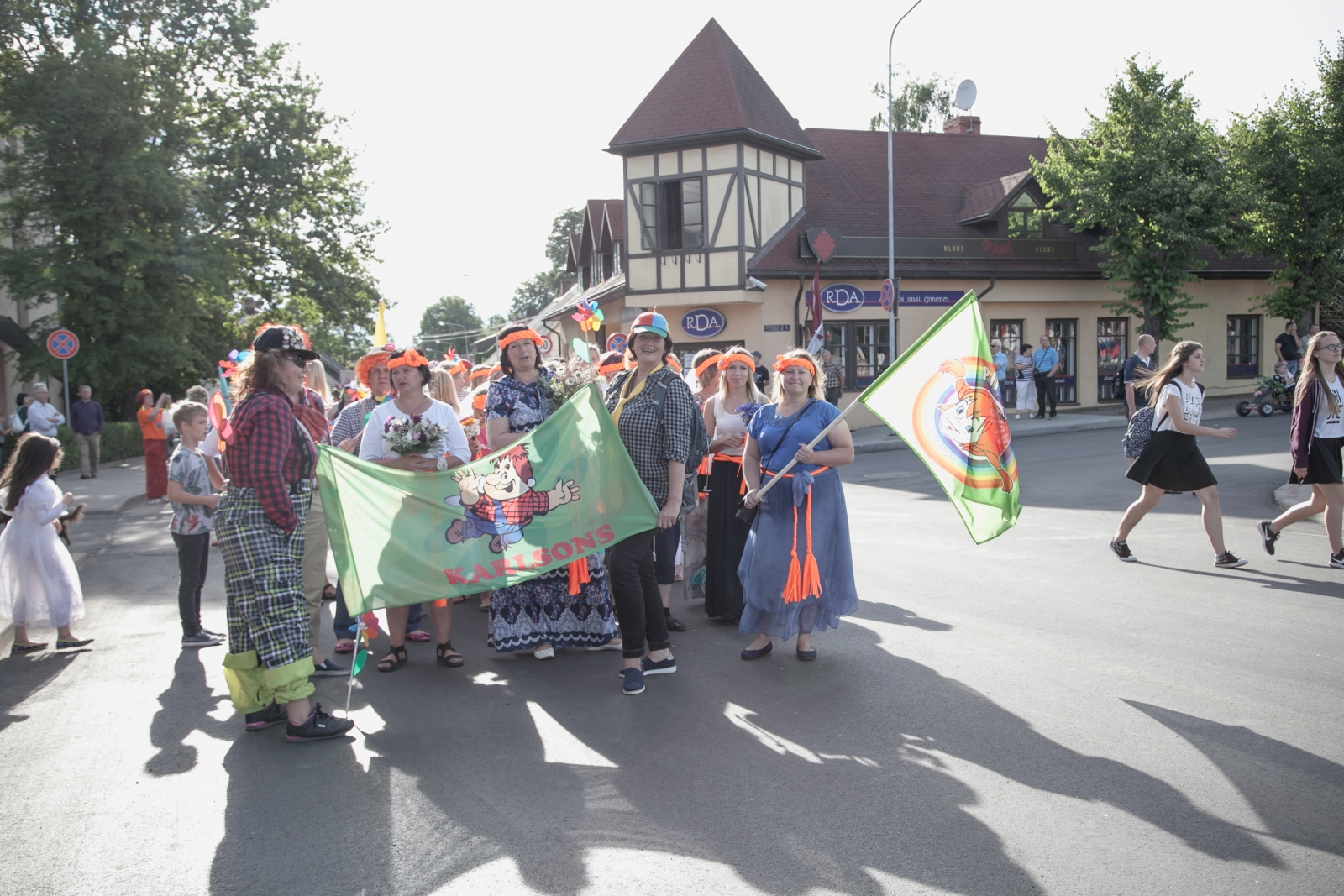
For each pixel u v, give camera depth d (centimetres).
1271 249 2655
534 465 520
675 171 2333
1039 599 677
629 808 375
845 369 2453
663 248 2370
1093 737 427
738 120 2269
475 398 750
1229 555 750
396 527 503
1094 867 318
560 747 441
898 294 2464
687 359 2400
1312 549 805
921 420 546
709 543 664
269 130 3088
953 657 552
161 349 2534
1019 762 404
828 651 576
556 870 328
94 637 666
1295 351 2347
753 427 570
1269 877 309
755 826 355
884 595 709
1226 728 432
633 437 546
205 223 2909
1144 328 2470
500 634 585
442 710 500
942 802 369
